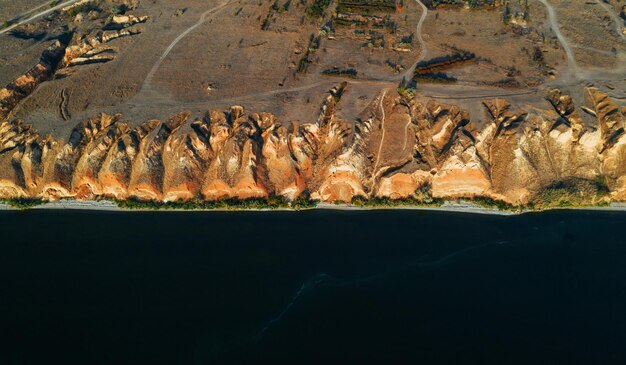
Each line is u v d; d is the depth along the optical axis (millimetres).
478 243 84562
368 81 101688
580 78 100438
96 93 102750
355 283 79438
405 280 79562
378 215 89688
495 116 94500
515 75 101750
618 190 88625
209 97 100062
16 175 93000
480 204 89438
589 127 90438
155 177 91188
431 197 90438
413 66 104938
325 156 92375
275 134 92812
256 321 75438
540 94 97312
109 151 93625
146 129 95562
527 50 108062
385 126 94625
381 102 97562
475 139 90500
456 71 103375
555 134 90688
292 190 90938
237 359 71125
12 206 92875
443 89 99188
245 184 90000
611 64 103625
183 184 90188
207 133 94562
